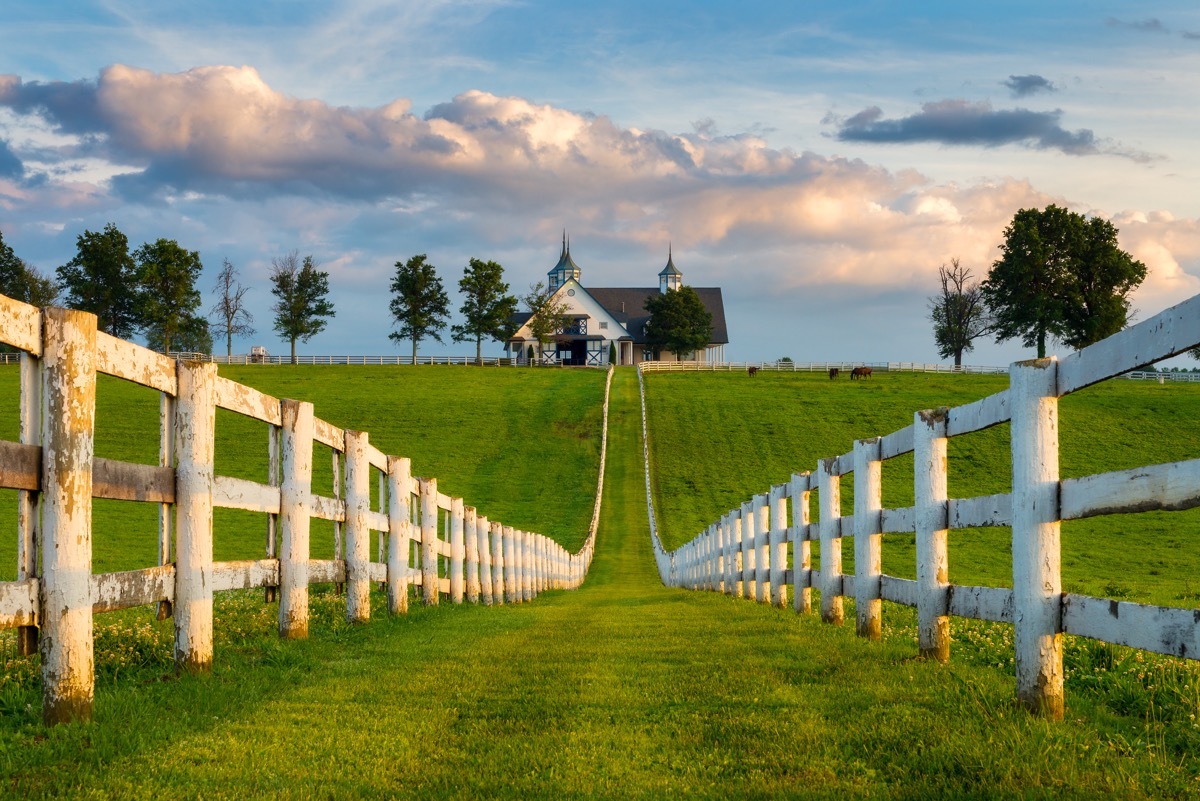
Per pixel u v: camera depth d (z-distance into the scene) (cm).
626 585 3462
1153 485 485
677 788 456
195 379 723
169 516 716
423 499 1477
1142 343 484
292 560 924
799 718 591
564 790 454
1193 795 435
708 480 6247
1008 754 484
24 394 552
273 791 446
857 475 1009
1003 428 6788
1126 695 647
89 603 569
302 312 11900
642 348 14662
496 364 12075
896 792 444
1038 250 10931
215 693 649
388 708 632
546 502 5666
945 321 14062
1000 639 970
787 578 1508
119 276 11725
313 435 987
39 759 479
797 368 11338
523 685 717
